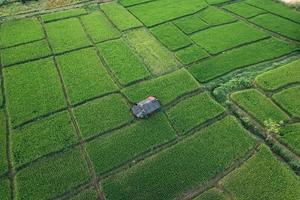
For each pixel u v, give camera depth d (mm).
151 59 36938
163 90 33031
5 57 36969
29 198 24703
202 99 32125
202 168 26547
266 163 26484
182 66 36000
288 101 31188
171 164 26844
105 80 34250
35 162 27109
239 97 31875
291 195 24453
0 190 25156
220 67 35594
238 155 27312
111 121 30172
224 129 29250
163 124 29891
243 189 25031
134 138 28797
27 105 31594
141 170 26453
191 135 29062
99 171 26453
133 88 33344
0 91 33344
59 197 24922
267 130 28703
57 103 31828
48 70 35438
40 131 29297
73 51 38031
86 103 32000
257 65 35875
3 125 29891
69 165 26875
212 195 24781
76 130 29578
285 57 36875
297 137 28000
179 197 24875
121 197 24812
